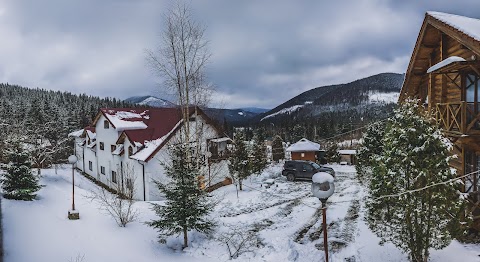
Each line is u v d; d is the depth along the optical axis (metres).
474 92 10.95
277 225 13.32
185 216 10.55
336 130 64.06
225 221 13.80
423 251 8.95
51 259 8.27
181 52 17.45
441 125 11.58
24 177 14.09
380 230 9.84
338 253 10.28
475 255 8.80
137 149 21.27
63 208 13.30
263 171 27.52
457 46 11.81
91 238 10.16
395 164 8.35
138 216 13.22
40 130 31.22
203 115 22.16
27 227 10.16
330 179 7.64
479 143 10.35
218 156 23.14
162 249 10.53
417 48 14.12
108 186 25.84
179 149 12.19
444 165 7.68
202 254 10.38
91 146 29.25
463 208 7.93
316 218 14.05
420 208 7.91
